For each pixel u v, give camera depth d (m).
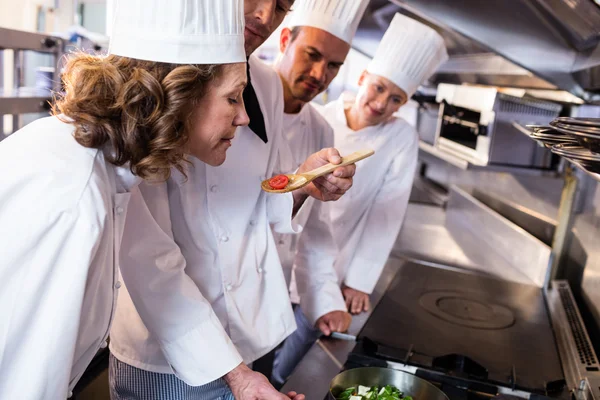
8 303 0.73
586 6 1.20
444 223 2.94
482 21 1.54
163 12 0.75
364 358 1.30
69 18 3.90
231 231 1.20
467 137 2.31
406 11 2.22
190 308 1.06
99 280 0.85
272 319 1.30
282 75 1.52
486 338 1.45
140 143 0.77
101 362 1.59
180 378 1.11
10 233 0.72
